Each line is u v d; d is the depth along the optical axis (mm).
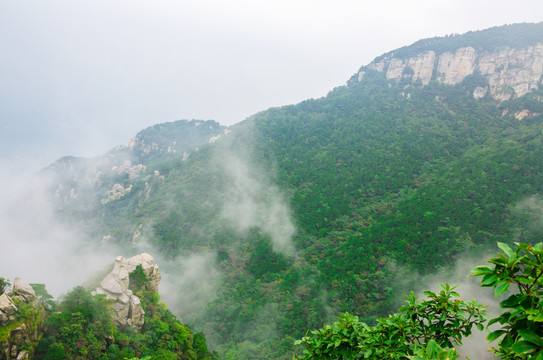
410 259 69562
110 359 33250
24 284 31531
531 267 4906
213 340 66312
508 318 4977
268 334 64062
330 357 8188
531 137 100562
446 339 7281
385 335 7812
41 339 30016
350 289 67625
